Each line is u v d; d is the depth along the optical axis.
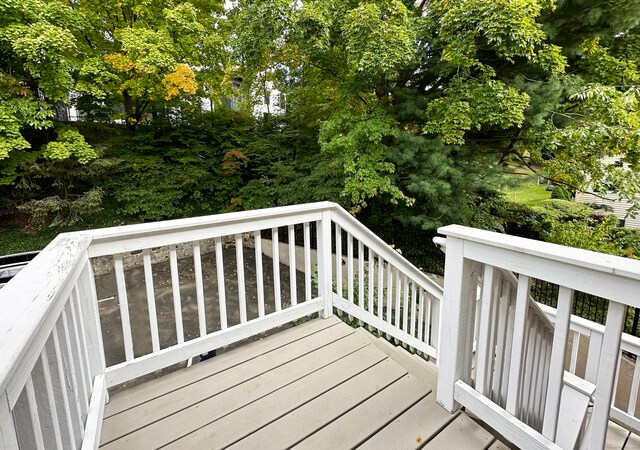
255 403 1.48
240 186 10.07
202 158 9.61
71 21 6.42
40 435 0.68
